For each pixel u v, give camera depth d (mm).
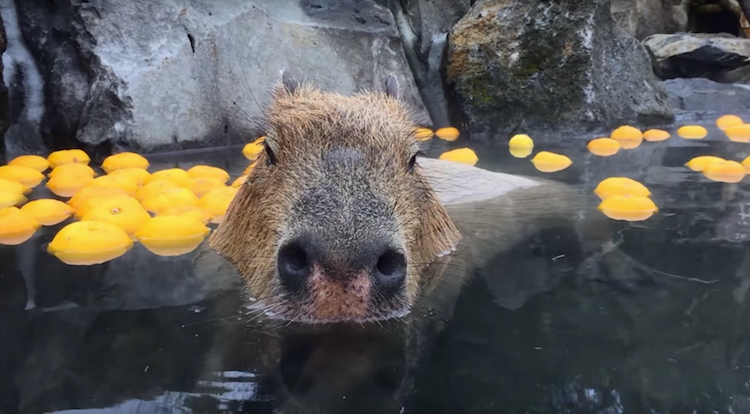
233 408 447
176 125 1469
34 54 1523
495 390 470
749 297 656
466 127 1736
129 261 801
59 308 646
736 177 1200
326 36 1675
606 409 439
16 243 869
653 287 690
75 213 1003
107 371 506
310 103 754
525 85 1694
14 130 1466
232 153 1449
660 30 2662
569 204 1049
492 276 744
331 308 589
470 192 1116
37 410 446
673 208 1004
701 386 476
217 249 849
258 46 1591
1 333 583
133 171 1201
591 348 544
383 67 1729
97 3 1474
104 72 1424
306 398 461
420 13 1895
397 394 466
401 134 719
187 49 1505
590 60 1669
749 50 2199
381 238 584
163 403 455
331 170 626
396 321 605
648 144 1541
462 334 578
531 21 1695
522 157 1428
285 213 628
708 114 1947
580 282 716
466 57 1741
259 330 586
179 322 608
